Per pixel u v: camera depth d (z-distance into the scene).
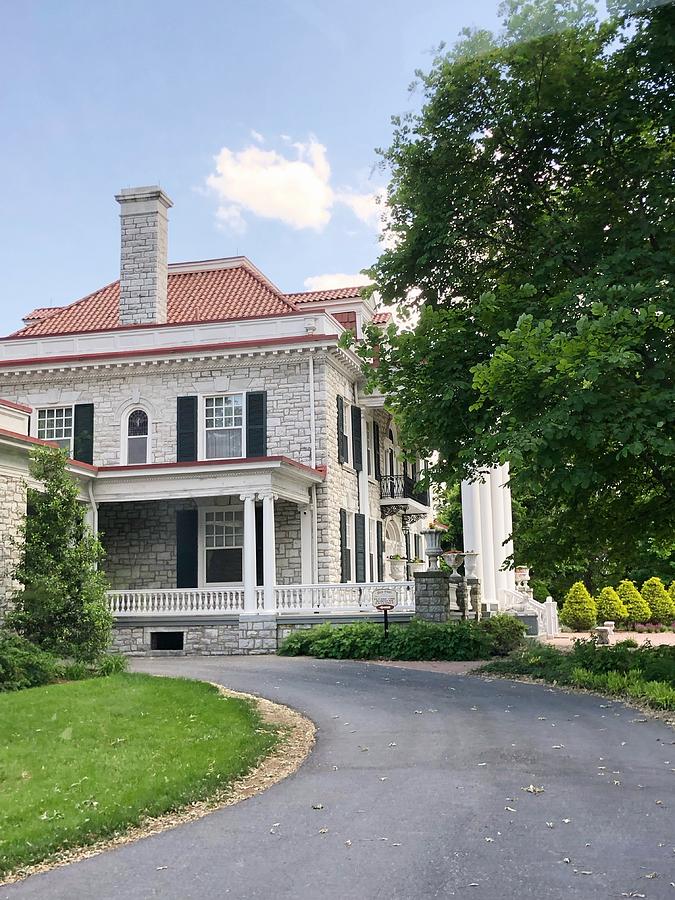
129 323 30.16
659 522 18.00
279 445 27.75
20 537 18.78
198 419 28.28
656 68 14.34
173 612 24.91
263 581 26.64
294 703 13.86
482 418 15.75
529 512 19.14
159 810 7.65
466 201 16.58
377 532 33.00
